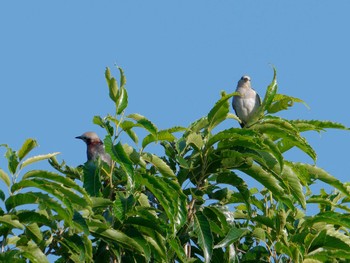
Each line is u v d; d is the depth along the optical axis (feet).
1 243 33.83
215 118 41.45
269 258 40.50
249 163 39.93
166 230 36.76
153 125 38.52
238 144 39.91
